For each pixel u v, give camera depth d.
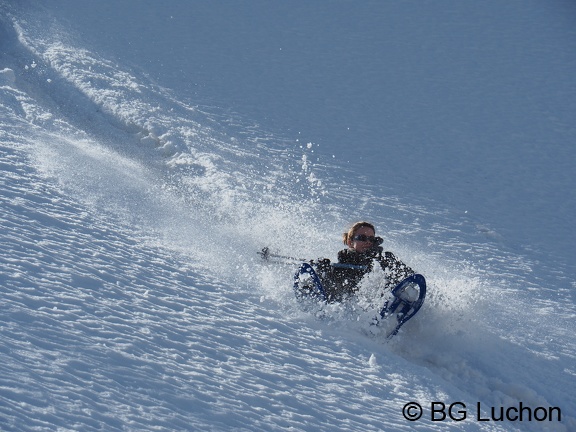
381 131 26.70
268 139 23.73
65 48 27.02
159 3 37.78
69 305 7.40
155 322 7.89
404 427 7.51
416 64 35.28
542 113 31.00
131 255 10.29
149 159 19.14
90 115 21.25
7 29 27.84
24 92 20.91
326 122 26.72
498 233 19.05
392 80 32.78
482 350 11.17
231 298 10.04
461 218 19.83
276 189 19.09
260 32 36.50
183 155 19.67
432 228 18.72
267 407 6.77
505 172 24.33
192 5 38.59
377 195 20.53
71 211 11.37
